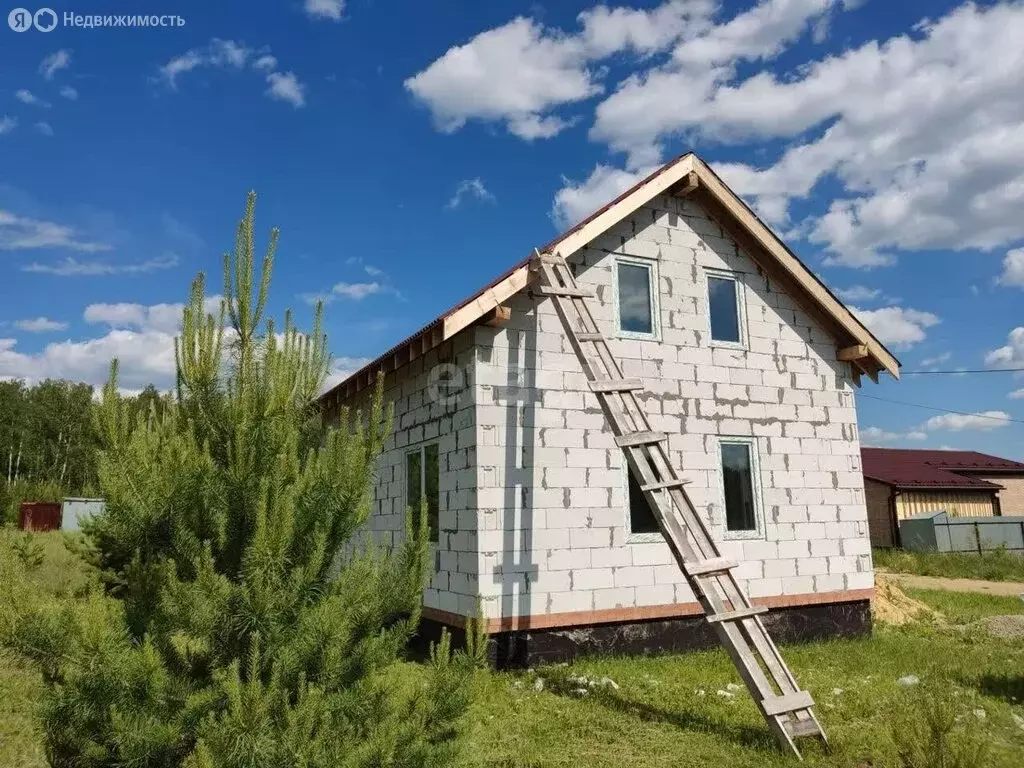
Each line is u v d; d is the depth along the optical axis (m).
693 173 12.09
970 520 30.89
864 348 13.10
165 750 4.33
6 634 4.33
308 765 4.24
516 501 10.34
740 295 12.77
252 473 4.90
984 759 6.23
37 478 60.84
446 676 5.18
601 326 11.40
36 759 6.12
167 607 4.45
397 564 5.43
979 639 13.11
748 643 7.75
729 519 11.91
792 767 6.45
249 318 5.39
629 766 6.47
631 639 10.81
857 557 12.89
